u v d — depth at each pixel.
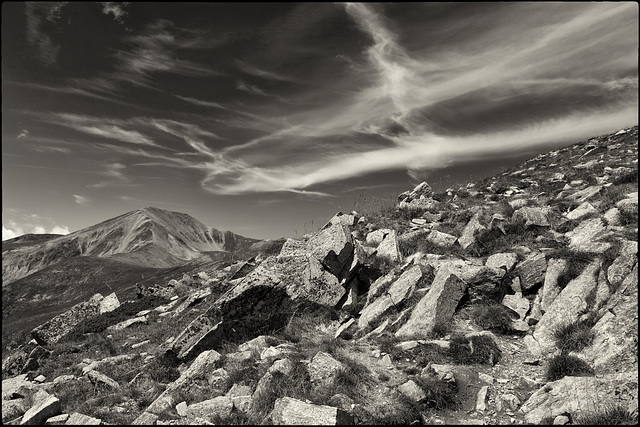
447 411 9.93
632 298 11.22
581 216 18.80
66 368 15.95
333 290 16.55
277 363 11.33
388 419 9.28
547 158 43.34
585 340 10.96
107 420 10.59
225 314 14.72
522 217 19.38
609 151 34.75
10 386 13.84
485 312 13.71
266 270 15.80
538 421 9.00
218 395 11.20
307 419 8.88
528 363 11.41
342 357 12.14
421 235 20.98
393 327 14.34
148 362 14.94
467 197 28.56
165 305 25.03
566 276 13.84
